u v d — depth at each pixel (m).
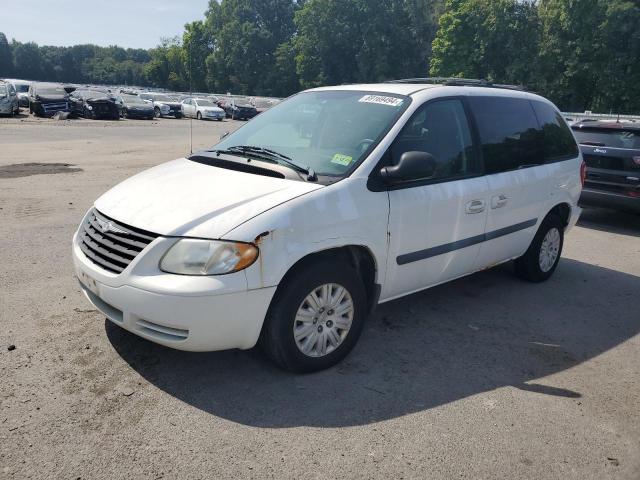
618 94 49.91
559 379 3.77
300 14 78.62
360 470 2.74
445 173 4.25
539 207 5.25
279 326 3.35
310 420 3.12
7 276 5.02
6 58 132.38
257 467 2.72
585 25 50.09
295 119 4.46
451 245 4.31
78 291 4.73
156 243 3.13
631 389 3.69
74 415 3.04
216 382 3.44
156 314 3.09
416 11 73.31
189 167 3.99
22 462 2.66
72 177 10.65
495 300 5.18
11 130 21.08
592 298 5.40
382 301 4.02
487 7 55.97
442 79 4.93
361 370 3.71
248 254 3.10
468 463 2.84
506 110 4.99
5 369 3.44
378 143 3.84
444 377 3.69
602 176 8.37
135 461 2.71
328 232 3.42
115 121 30.66
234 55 90.56
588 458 2.94
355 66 77.38
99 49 145.88
